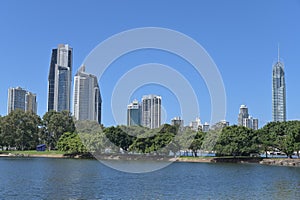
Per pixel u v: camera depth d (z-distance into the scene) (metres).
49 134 184.12
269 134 131.12
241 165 117.62
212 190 62.47
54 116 180.25
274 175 87.38
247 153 132.25
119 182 72.25
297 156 142.25
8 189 62.03
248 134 130.75
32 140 177.50
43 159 142.75
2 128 172.25
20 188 63.28
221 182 73.75
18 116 175.38
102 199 53.78
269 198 54.62
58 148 156.38
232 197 55.69
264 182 73.50
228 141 131.00
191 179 78.44
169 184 70.06
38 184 68.44
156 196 56.44
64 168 101.31
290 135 123.56
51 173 88.06
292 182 73.81
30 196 55.78
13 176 81.50
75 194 57.78
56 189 62.50
